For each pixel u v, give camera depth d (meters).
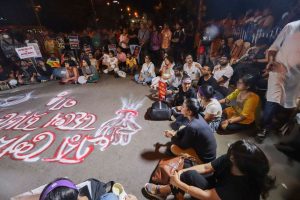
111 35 10.05
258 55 5.46
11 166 3.46
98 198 2.27
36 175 3.24
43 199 1.43
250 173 1.56
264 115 3.71
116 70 8.24
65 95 6.47
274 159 3.19
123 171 3.19
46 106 5.73
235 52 6.30
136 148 3.72
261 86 4.89
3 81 7.40
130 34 9.95
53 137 4.21
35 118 5.06
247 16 6.70
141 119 4.72
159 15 14.47
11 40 8.11
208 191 1.79
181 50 8.80
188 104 2.57
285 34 3.09
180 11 11.53
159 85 4.93
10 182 3.13
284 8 5.75
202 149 2.56
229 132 3.99
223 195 1.67
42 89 7.19
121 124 4.55
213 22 8.12
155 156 3.49
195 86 5.39
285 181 2.80
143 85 7.02
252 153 1.54
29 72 7.95
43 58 8.88
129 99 5.89
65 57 8.31
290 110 3.86
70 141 4.04
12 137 4.29
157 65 9.23
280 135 3.67
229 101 4.34
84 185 2.47
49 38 8.93
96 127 4.48
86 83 7.57
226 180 1.78
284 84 3.30
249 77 3.67
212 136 2.56
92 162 3.43
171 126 4.37
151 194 2.68
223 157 2.12
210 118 3.65
